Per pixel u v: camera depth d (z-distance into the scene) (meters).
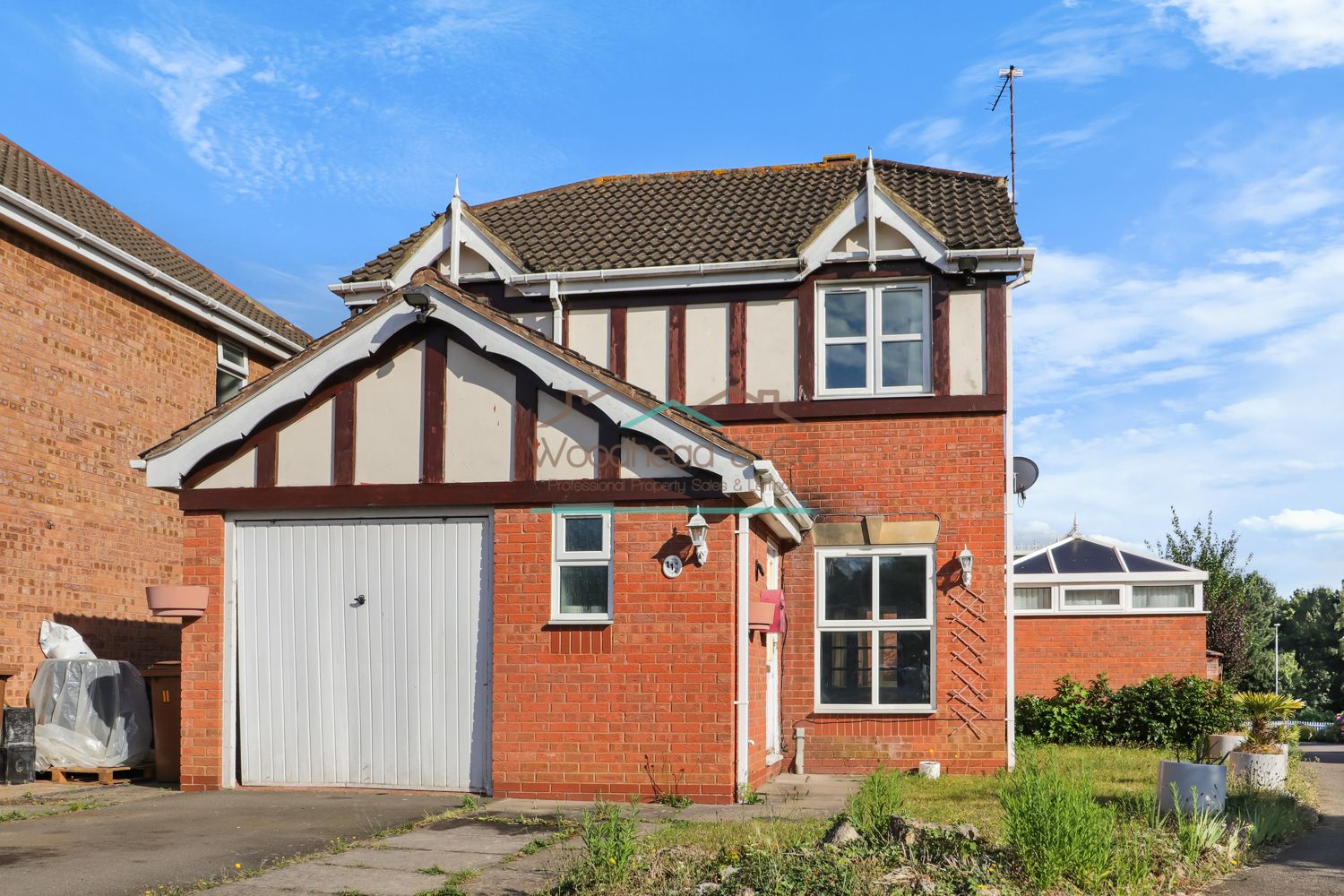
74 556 15.62
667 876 7.48
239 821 10.16
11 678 14.27
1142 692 18.88
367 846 9.03
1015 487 16.83
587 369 11.70
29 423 14.85
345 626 12.25
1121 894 7.38
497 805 11.12
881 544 14.66
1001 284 14.62
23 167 17.33
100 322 16.30
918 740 14.36
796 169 18.91
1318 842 9.95
